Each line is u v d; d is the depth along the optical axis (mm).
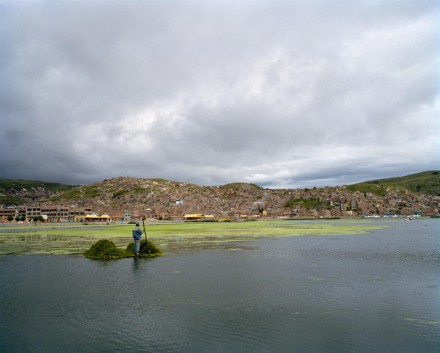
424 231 89875
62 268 30812
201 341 14008
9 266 32125
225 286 23219
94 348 13453
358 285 23438
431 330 15102
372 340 14094
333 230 95125
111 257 36812
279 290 22062
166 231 92000
